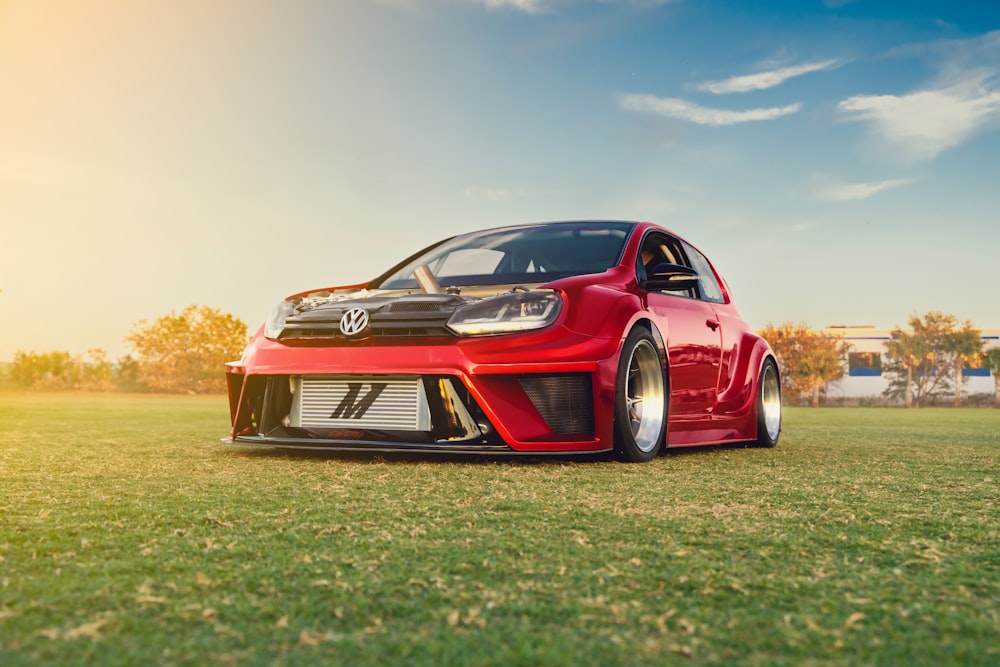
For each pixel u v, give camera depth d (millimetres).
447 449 2996
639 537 1684
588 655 966
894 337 32156
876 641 1035
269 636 1025
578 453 3008
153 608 1142
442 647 987
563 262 3578
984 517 1986
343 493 2258
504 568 1401
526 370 2951
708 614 1146
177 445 3908
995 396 31297
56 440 4270
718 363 4027
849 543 1655
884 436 5707
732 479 2684
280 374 3229
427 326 3059
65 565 1405
